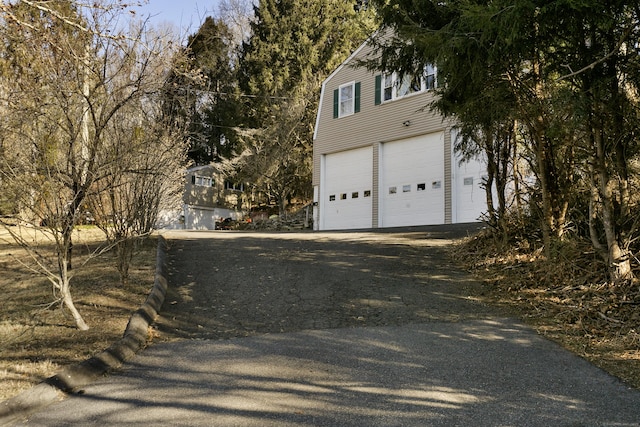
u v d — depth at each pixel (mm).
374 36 8406
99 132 5699
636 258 5766
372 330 5316
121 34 5883
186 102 8438
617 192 6145
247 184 33062
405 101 18500
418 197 18031
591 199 6078
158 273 7832
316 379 3971
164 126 8125
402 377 3975
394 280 7477
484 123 7461
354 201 20453
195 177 34000
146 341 5195
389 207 19062
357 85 20469
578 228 7316
